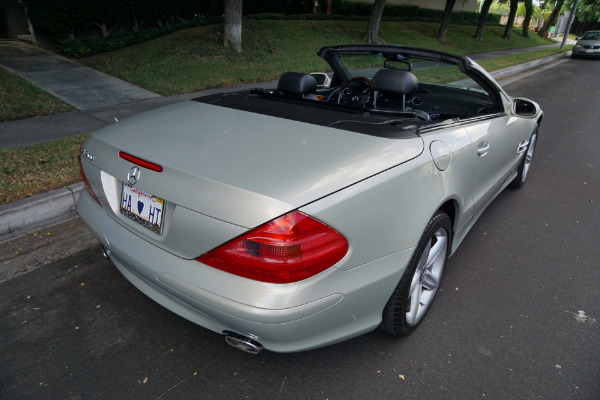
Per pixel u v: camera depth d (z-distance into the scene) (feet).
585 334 7.64
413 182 6.15
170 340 7.19
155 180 5.64
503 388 6.40
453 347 7.21
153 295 6.36
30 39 38.93
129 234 6.18
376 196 5.56
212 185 5.11
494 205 13.20
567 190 14.61
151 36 40.68
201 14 48.62
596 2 128.98
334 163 5.53
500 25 117.91
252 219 4.82
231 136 6.27
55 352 6.85
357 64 10.47
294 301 4.98
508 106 10.57
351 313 5.70
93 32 40.06
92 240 10.30
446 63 9.25
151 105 22.98
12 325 7.43
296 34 46.91
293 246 4.83
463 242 10.89
